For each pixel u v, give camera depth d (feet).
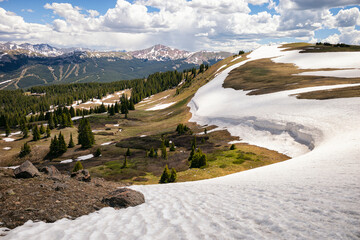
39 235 20.38
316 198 26.66
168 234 21.49
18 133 401.90
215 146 164.96
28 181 36.76
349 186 29.48
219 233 20.59
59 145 261.24
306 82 230.48
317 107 138.82
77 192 36.63
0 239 18.78
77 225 24.08
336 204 23.41
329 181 34.40
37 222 23.31
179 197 38.50
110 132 336.08
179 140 212.84
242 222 22.63
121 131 340.18
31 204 27.32
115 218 27.30
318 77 248.93
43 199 29.76
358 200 23.39
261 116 171.83
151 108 529.45
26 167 40.11
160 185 60.90
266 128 160.25
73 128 384.88
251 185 42.60
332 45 480.64
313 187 32.24
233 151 140.26
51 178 41.29
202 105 314.76
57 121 427.74
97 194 38.50
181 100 475.72
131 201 33.86
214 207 29.53
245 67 415.23
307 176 41.57
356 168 40.29
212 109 275.59
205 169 114.83
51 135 347.36
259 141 151.02
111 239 20.52
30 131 406.00
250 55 524.52
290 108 159.63
